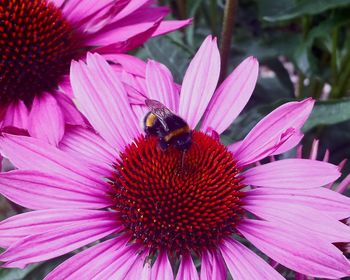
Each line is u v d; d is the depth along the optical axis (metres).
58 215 0.13
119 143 0.15
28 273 0.17
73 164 0.14
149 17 0.17
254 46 0.25
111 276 0.13
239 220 0.14
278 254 0.13
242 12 0.28
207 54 0.16
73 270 0.13
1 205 0.27
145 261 0.13
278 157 0.20
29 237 0.12
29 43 0.16
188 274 0.13
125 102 0.15
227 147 0.15
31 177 0.13
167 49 0.20
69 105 0.16
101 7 0.17
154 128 0.14
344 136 0.25
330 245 0.12
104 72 0.15
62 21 0.17
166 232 0.13
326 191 0.13
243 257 0.13
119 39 0.17
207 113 0.15
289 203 0.13
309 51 0.23
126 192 0.14
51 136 0.15
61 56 0.17
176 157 0.14
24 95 0.16
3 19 0.16
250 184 0.14
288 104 0.15
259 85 0.27
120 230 0.13
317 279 0.14
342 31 0.26
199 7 0.26
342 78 0.24
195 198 0.13
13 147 0.14
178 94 0.16
